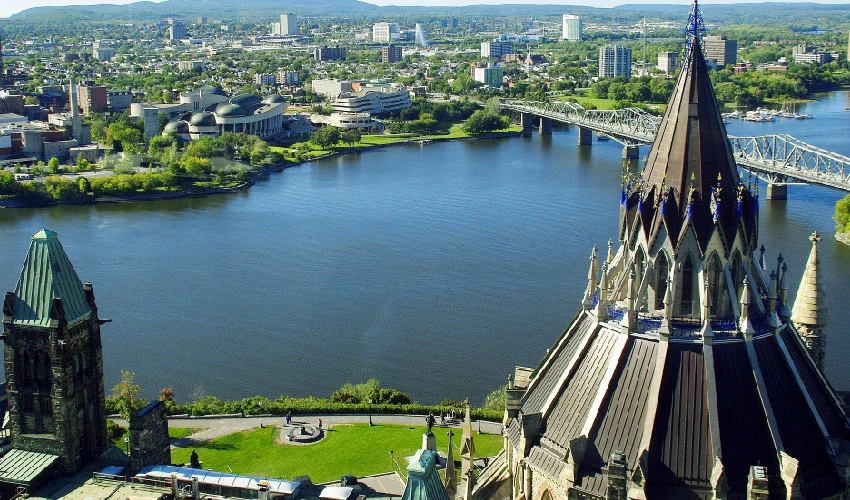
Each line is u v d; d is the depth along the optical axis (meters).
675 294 79.62
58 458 115.06
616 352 80.25
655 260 80.19
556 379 85.75
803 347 82.62
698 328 78.62
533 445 83.00
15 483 111.50
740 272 80.00
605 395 79.12
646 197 80.50
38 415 115.56
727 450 75.00
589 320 86.25
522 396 89.06
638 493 73.50
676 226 79.06
